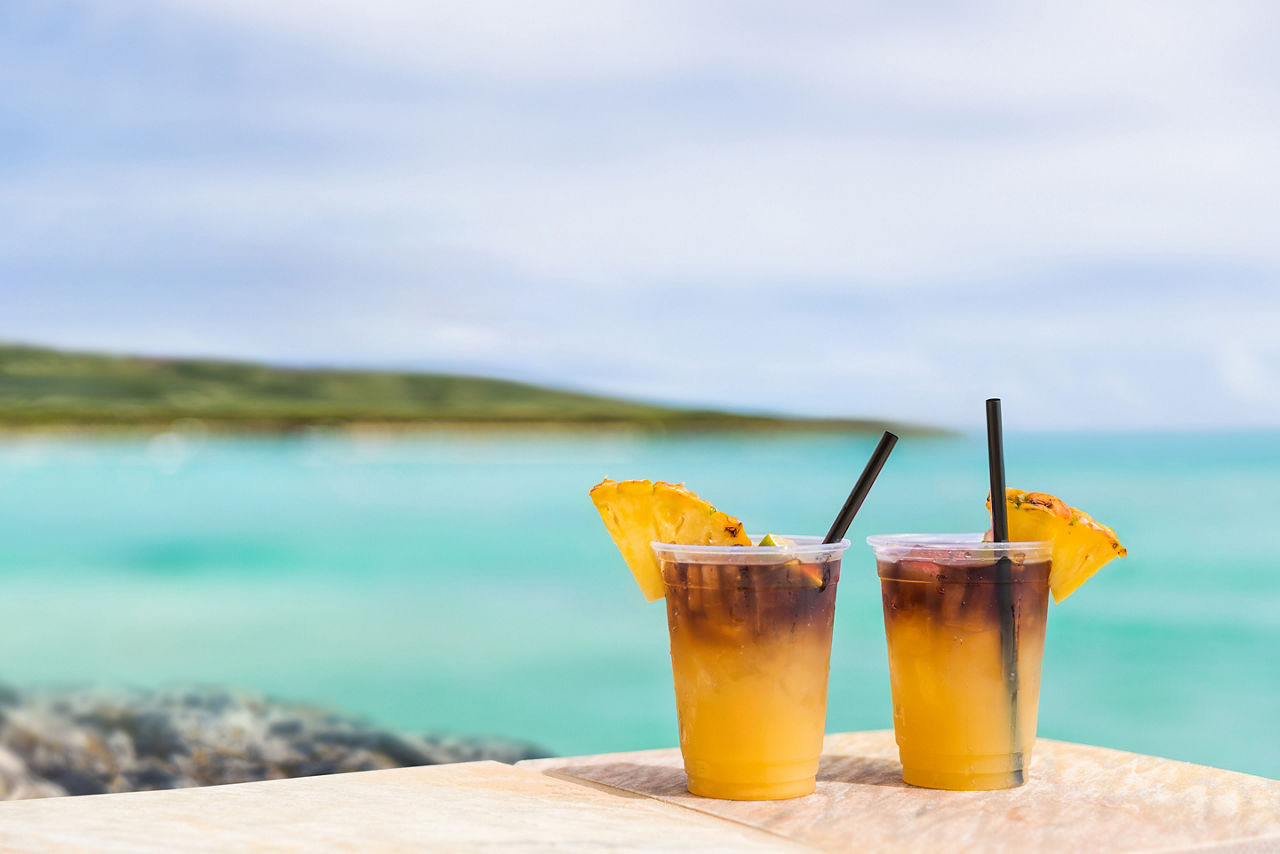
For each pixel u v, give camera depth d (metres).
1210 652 13.89
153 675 13.22
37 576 23.20
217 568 24.11
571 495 39.28
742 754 1.89
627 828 1.63
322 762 5.93
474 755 6.42
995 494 2.01
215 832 1.53
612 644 15.61
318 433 79.44
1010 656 1.95
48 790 5.34
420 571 23.14
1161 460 40.47
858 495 1.98
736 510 31.48
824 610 1.96
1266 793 1.88
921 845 1.63
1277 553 20.41
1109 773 2.07
